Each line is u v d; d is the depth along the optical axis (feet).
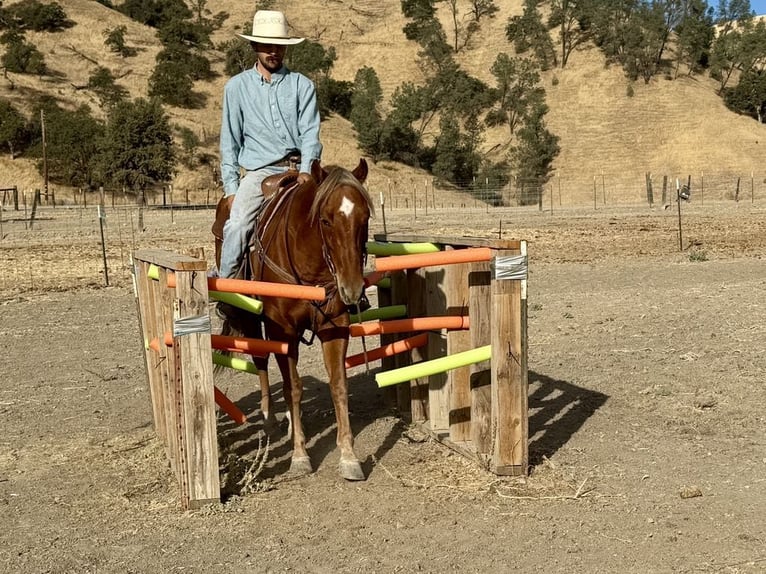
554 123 348.18
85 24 350.43
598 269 61.00
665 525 16.37
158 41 362.94
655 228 105.81
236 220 20.59
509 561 14.92
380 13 496.64
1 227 108.88
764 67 402.11
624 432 22.77
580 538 15.84
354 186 17.21
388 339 25.81
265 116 21.24
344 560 15.14
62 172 227.61
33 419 25.61
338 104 351.05
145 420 25.32
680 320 38.06
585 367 30.32
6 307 47.26
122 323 42.11
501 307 18.67
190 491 17.67
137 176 217.97
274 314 19.40
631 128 338.54
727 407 24.76
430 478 19.40
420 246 21.12
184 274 17.17
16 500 18.74
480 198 271.08
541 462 20.42
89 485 19.65
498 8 469.57
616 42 383.86
